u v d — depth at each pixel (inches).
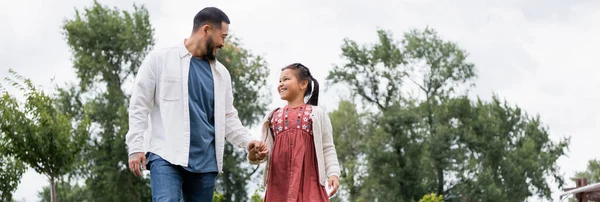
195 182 229.1
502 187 1622.8
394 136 1589.6
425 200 739.4
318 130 244.1
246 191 1465.3
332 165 246.4
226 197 1454.2
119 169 1384.1
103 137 1379.2
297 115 245.4
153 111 229.6
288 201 237.8
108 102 1398.9
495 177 1631.4
